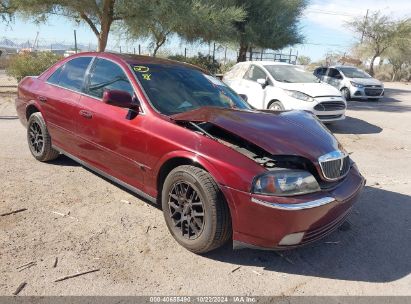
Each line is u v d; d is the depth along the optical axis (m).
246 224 3.16
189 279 3.14
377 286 3.24
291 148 3.34
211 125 3.69
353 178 3.84
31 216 3.98
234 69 12.02
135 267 3.25
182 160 3.58
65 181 4.97
